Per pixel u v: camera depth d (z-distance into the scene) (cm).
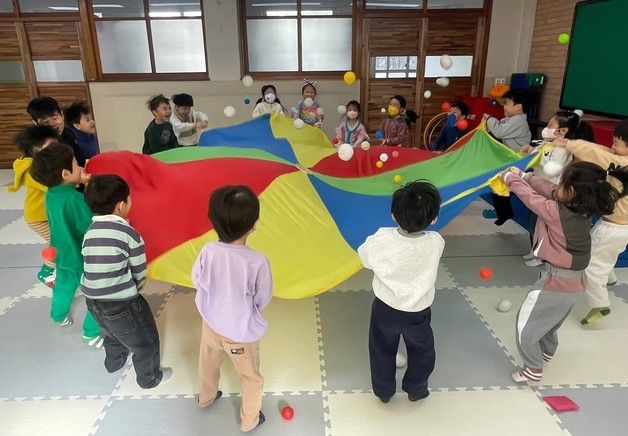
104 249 169
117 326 179
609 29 395
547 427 181
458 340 235
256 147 343
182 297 278
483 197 420
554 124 270
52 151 200
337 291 285
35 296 280
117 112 593
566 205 177
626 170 204
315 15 579
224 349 162
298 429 180
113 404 193
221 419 185
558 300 187
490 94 562
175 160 267
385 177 306
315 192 258
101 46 581
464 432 178
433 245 163
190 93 588
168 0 567
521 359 220
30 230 387
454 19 576
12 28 561
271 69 601
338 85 598
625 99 378
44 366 217
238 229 148
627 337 238
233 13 559
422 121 616
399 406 192
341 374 211
